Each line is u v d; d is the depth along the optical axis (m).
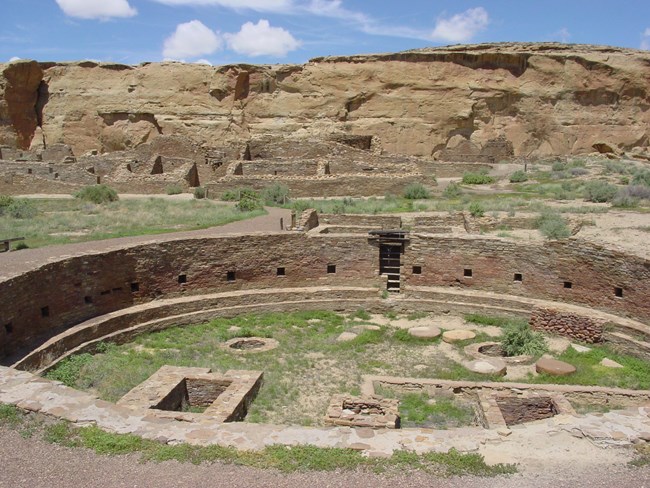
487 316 23.50
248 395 15.34
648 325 19.58
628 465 9.59
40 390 11.76
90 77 81.19
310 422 14.72
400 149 73.81
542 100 72.81
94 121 80.19
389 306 24.81
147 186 46.47
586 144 71.81
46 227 29.27
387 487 9.05
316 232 26.48
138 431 10.50
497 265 24.05
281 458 9.71
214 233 26.98
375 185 43.97
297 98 76.81
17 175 45.47
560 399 14.96
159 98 78.69
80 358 18.28
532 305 22.69
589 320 20.42
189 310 23.30
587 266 21.69
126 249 22.00
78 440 10.20
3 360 16.36
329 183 43.59
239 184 44.00
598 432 10.41
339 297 25.09
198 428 10.62
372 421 13.26
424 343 21.16
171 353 19.70
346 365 19.02
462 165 55.78
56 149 61.12
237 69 77.56
